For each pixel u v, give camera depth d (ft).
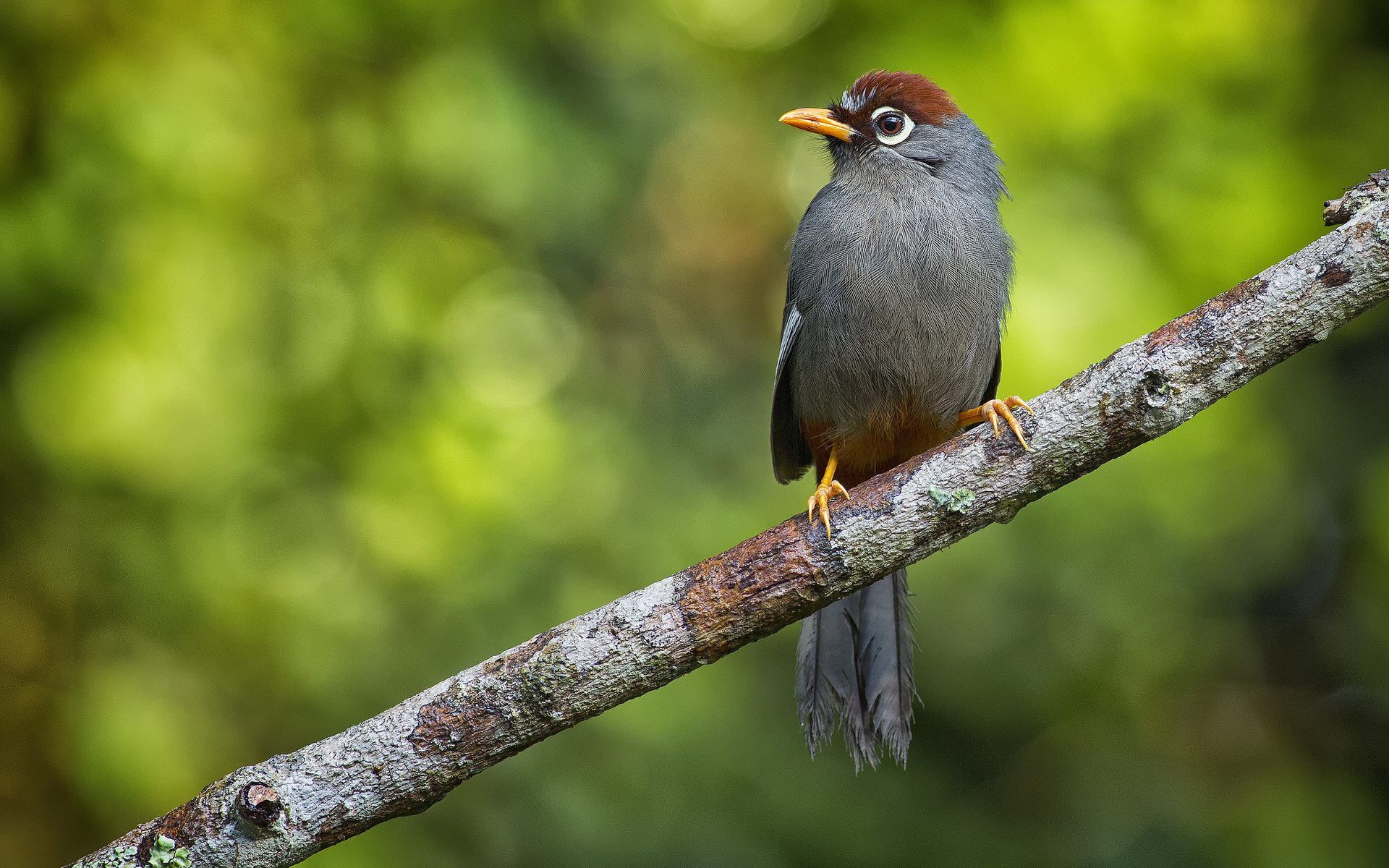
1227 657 45.11
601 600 36.70
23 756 37.11
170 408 36.42
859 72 41.83
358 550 37.37
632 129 42.39
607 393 42.37
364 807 18.08
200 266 36.76
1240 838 40.52
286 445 37.99
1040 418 18.89
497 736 18.33
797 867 36.63
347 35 39.29
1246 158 39.63
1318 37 43.19
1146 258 39.06
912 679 24.02
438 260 39.75
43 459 36.50
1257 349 18.15
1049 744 41.04
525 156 38.88
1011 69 40.06
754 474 41.16
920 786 39.11
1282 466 39.63
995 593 37.73
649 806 35.70
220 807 17.70
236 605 36.58
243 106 37.93
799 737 38.06
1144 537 37.06
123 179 36.35
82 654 37.29
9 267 35.76
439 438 37.45
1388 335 44.88
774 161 46.55
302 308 38.09
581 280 43.52
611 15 42.73
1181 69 40.14
